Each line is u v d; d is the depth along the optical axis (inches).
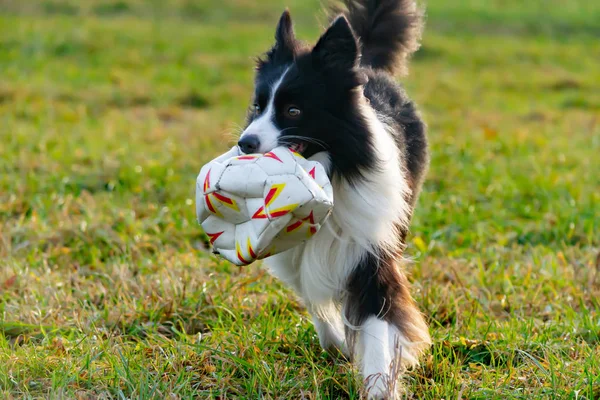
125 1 1007.6
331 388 201.9
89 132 484.7
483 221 348.8
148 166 405.7
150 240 314.3
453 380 199.2
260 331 229.3
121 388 195.0
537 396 190.5
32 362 205.2
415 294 256.5
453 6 1104.2
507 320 251.6
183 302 251.3
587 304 263.0
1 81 615.5
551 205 363.9
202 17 983.6
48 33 793.6
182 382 195.9
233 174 179.8
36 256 295.7
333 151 192.9
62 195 361.1
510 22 1020.5
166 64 733.3
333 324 218.7
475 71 775.1
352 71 193.9
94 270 289.1
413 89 672.4
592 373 200.1
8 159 412.8
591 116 586.2
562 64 817.5
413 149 241.9
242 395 195.3
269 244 180.2
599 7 1125.1
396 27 284.2
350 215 194.4
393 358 191.2
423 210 353.7
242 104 610.5
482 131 521.7
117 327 239.5
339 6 290.7
